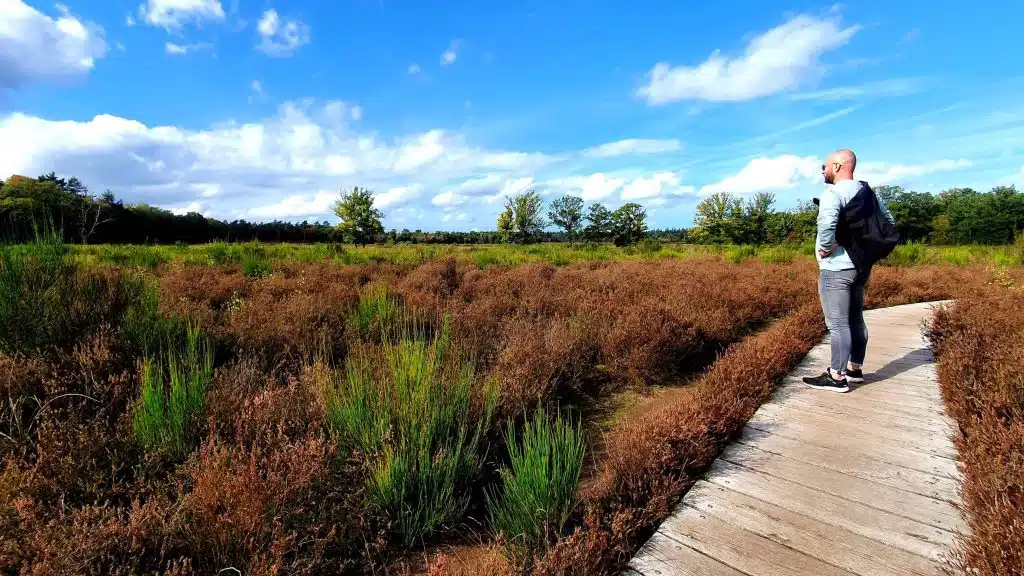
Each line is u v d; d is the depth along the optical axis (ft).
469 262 51.26
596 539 6.68
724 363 14.10
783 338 16.14
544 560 6.43
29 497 6.86
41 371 10.12
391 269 37.19
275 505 7.15
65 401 9.75
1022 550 5.45
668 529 7.45
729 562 6.67
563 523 7.49
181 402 9.34
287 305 18.30
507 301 24.27
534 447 8.75
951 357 12.79
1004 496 6.28
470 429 10.69
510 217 190.29
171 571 6.66
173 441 8.96
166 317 14.20
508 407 11.93
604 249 92.17
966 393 10.96
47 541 6.19
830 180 12.78
